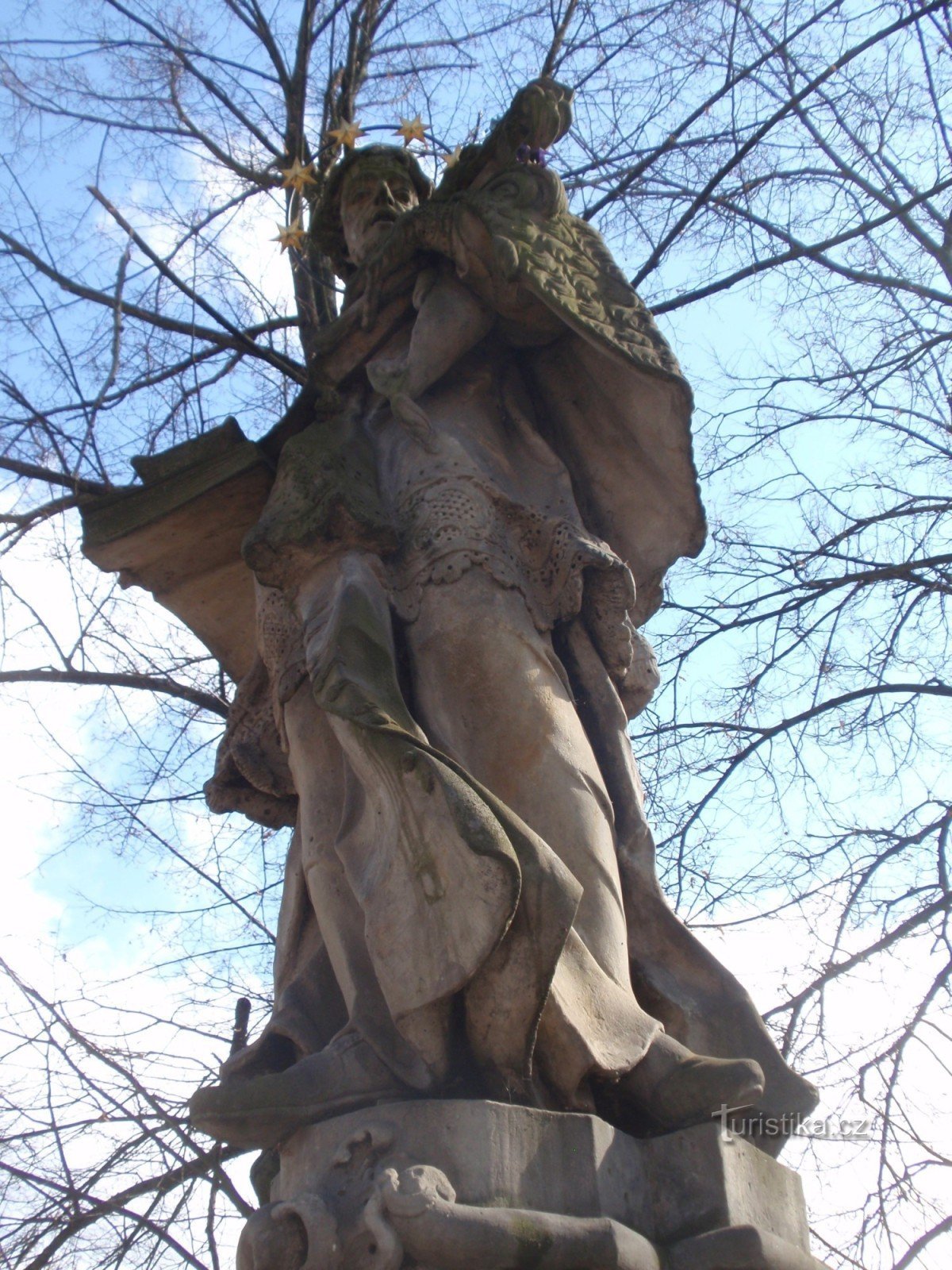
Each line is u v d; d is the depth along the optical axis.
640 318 3.72
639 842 3.33
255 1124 2.70
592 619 3.51
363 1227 2.47
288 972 3.29
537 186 3.86
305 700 3.40
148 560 3.95
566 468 3.80
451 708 3.22
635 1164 2.74
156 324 6.02
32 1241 4.65
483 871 2.71
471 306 3.83
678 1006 3.12
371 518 3.41
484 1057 2.75
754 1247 2.59
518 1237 2.42
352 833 3.02
